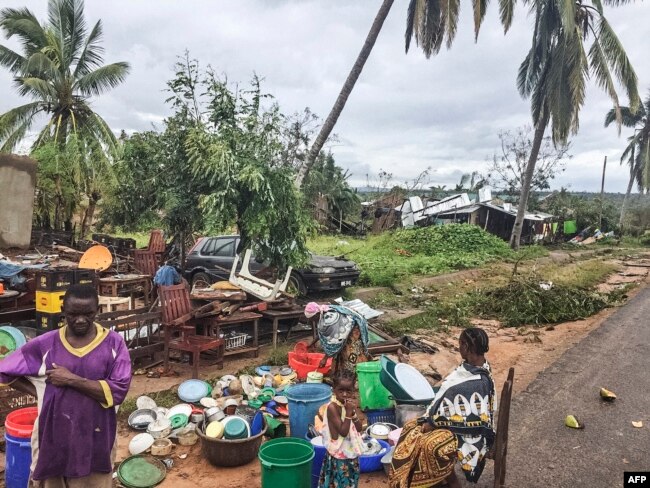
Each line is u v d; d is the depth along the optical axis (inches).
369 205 1536.7
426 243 906.7
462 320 426.6
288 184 332.2
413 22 587.8
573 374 290.0
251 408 210.1
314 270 441.4
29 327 283.0
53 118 813.9
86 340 118.4
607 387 268.4
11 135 800.3
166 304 268.7
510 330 407.5
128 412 223.0
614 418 229.3
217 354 283.3
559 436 212.1
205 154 338.3
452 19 548.4
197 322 280.8
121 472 171.5
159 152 373.7
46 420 114.3
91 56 853.2
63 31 828.0
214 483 173.0
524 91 1008.2
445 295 539.5
